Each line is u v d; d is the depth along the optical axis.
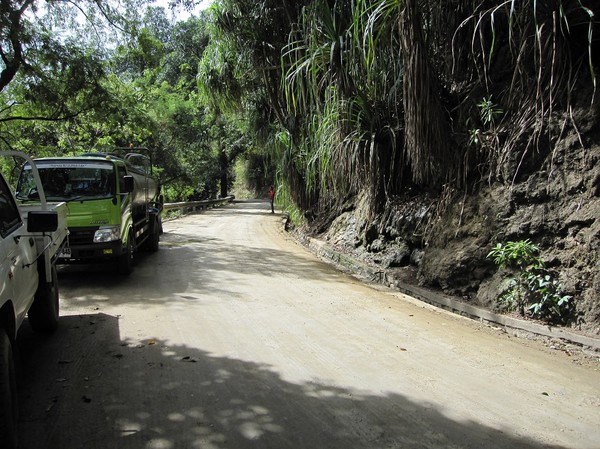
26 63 13.86
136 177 11.00
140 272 9.68
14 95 15.76
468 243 7.13
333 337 5.68
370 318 6.54
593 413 3.79
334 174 10.48
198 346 5.28
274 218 25.36
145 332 5.75
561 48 6.06
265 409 3.81
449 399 4.03
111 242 8.45
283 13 12.42
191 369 4.61
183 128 33.16
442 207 8.16
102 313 6.59
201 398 3.99
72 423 3.55
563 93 6.25
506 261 6.29
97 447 3.24
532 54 6.54
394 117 9.32
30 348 5.16
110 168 8.88
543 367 4.74
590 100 5.95
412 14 7.16
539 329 5.59
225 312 6.73
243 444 3.29
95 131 22.47
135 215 10.66
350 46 8.64
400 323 6.30
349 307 7.13
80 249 8.29
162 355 4.98
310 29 9.55
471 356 5.06
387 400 4.01
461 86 8.40
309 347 5.31
